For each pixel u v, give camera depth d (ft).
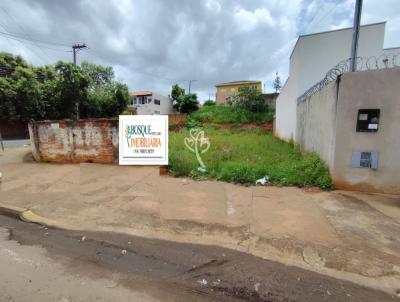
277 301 6.61
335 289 7.03
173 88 123.75
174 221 11.80
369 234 10.00
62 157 26.76
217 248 9.41
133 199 14.99
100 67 85.51
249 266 8.21
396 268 7.84
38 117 63.36
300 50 30.83
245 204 13.71
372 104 14.34
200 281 7.48
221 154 26.09
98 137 24.71
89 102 69.15
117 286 7.24
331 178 15.96
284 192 15.58
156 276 7.74
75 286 7.25
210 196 15.16
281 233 10.27
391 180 14.53
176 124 73.31
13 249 9.66
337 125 15.21
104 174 21.17
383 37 28.40
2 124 60.29
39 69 66.90
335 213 12.12
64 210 13.66
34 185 18.65
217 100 134.41
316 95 20.17
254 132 59.36
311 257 8.56
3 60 59.77
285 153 27.71
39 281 7.52
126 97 78.59
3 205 14.46
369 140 14.69
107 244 9.95
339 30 29.53
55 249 9.62
